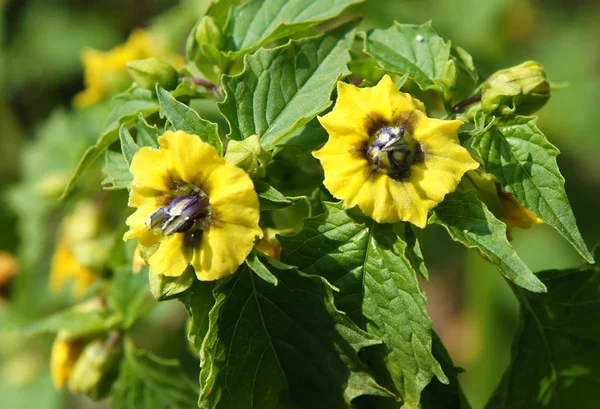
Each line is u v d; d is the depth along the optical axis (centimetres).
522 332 26
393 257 23
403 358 23
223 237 23
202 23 26
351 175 23
